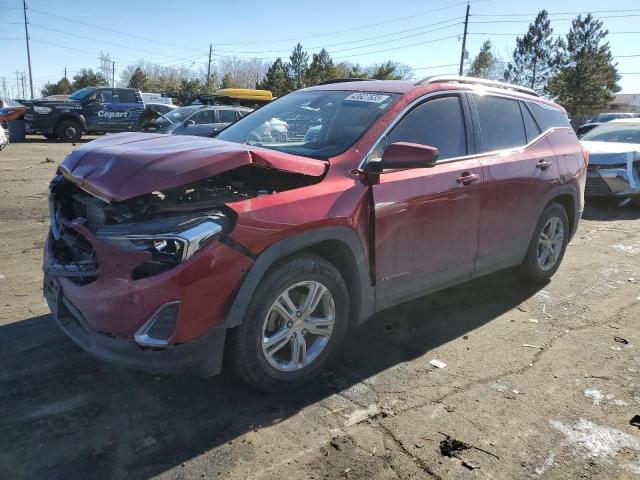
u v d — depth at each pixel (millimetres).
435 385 3338
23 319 4027
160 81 77000
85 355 3514
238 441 2734
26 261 5453
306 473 2527
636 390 3350
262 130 3986
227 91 24656
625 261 6164
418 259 3670
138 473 2484
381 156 3447
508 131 4527
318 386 3275
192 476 2480
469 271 4133
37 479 2416
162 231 2592
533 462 2654
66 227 3195
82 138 23062
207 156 2758
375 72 54125
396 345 3871
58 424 2807
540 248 5062
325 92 4199
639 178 8977
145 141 3307
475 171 3990
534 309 4633
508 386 3355
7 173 11766
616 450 2768
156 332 2635
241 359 2908
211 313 2703
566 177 5023
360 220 3246
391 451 2699
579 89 50219
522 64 54625
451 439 2809
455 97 4082
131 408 2973
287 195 2977
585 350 3879
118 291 2650
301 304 3139
